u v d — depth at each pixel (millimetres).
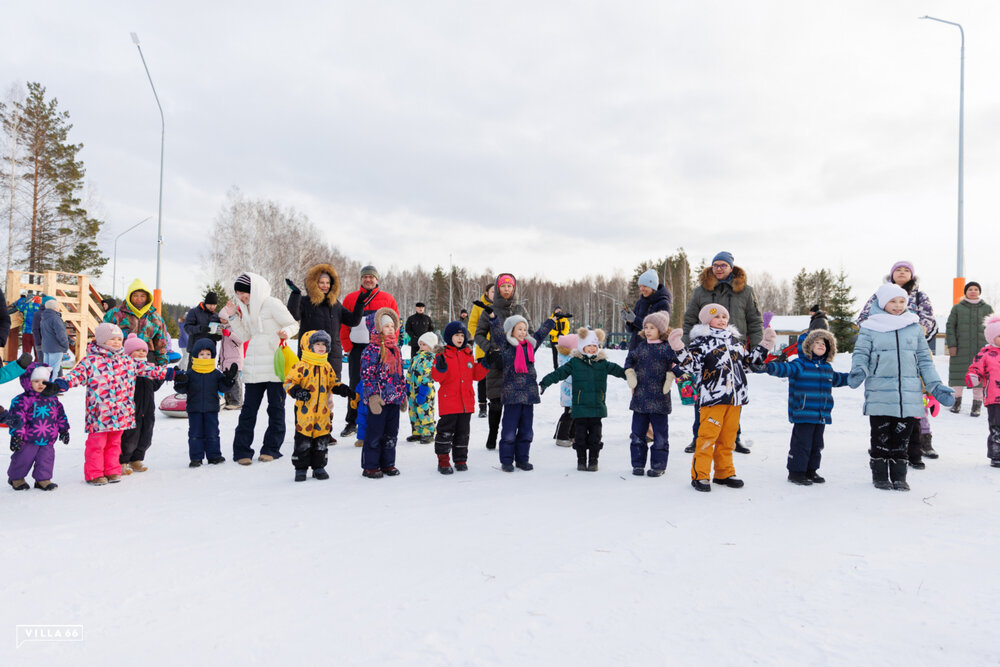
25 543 3621
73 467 5922
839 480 5305
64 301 16344
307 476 5559
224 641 2430
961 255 17766
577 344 5902
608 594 2857
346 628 2531
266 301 6309
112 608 2742
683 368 5180
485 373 5973
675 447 7023
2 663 2266
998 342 5918
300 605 2760
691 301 6852
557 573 3123
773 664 2219
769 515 4199
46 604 2787
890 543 3566
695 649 2334
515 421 5863
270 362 6289
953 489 4934
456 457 5852
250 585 2994
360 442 7176
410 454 6746
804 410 5133
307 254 52719
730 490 4973
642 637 2436
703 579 3033
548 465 6125
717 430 5020
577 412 5824
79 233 40438
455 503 4555
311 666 2238
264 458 6312
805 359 5227
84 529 3904
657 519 4113
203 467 6012
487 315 7188
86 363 5246
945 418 9016
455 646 2369
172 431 8211
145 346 5746
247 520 4105
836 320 44812
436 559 3338
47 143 40219
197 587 2973
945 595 2805
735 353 5184
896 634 2434
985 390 5906
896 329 5059
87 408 5266
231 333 6441
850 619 2576
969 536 3695
